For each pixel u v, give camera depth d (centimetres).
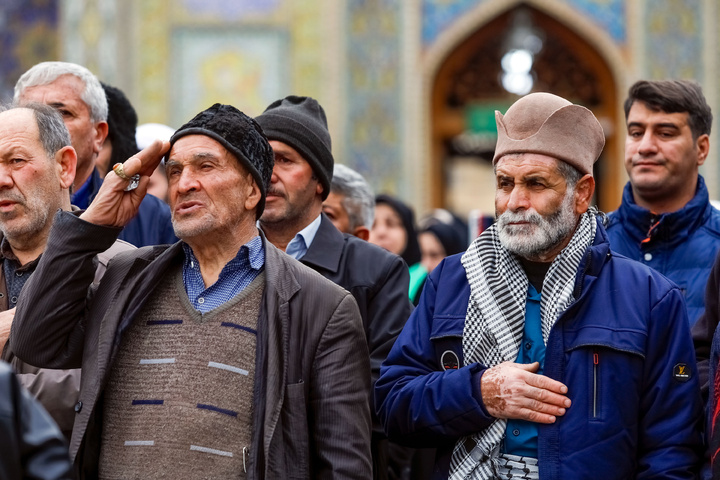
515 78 1639
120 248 455
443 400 391
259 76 1560
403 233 781
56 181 447
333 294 396
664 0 1565
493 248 418
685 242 529
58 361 396
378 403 421
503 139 411
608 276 404
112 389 384
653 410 390
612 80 1602
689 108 539
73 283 388
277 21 1566
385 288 498
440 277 426
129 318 386
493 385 387
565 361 391
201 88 1558
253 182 397
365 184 615
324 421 383
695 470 390
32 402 280
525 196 404
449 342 409
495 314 403
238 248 395
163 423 371
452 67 1622
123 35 1542
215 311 385
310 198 514
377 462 487
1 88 1567
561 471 381
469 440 397
